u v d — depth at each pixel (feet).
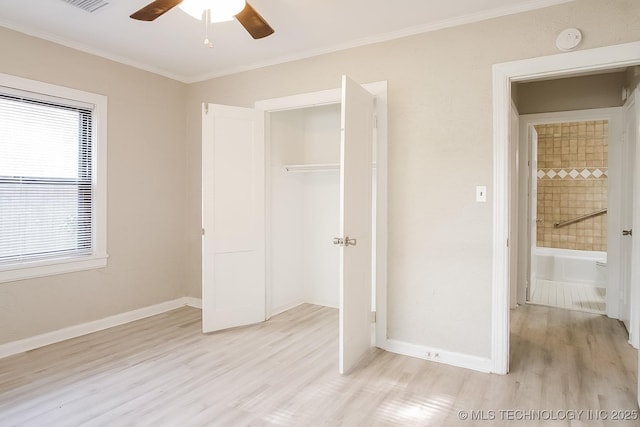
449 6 8.70
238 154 12.02
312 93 11.49
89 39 10.69
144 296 13.06
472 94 9.18
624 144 12.34
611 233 13.04
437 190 9.62
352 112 9.01
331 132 14.25
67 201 11.09
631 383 8.48
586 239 19.11
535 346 10.66
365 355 9.95
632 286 10.70
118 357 9.73
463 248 9.35
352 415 7.19
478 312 9.20
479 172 9.15
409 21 9.43
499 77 8.87
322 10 8.90
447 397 7.86
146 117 13.00
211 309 11.56
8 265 9.78
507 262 8.96
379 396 7.88
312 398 7.79
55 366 9.18
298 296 14.71
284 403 7.59
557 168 19.63
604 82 13.00
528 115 14.38
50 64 10.53
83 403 7.54
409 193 9.95
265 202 12.69
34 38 10.20
